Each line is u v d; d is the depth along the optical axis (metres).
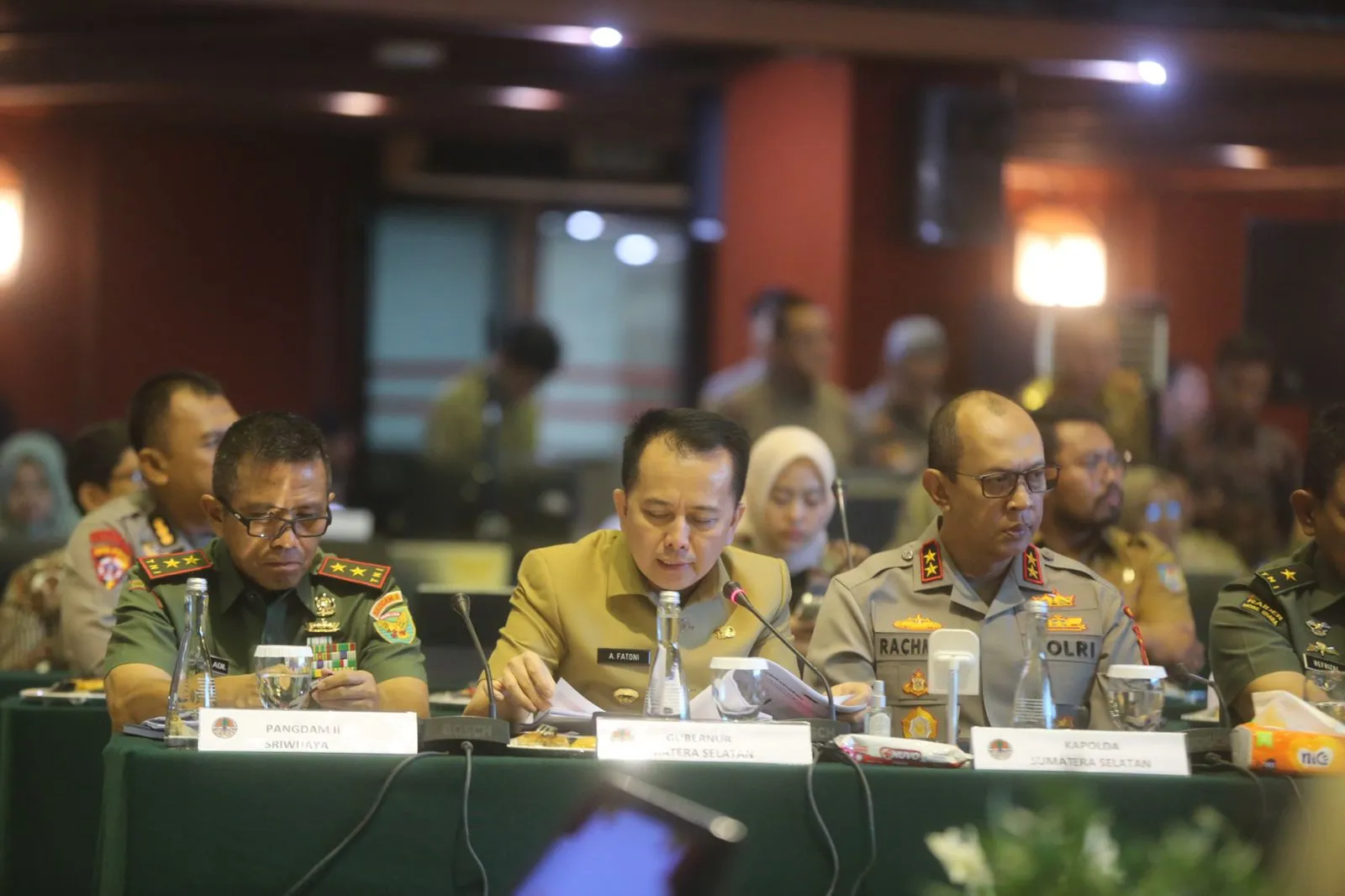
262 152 29.41
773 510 11.73
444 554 17.44
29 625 12.22
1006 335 22.30
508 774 7.04
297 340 29.75
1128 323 21.20
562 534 21.09
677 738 7.31
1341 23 18.58
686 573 8.37
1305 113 24.44
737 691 7.85
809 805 7.11
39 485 17.53
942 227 22.52
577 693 8.34
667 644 8.01
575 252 30.64
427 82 25.83
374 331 30.14
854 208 22.70
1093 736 7.46
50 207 28.39
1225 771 7.60
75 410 28.62
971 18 18.58
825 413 19.05
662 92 26.45
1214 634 9.41
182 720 7.59
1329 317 21.00
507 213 30.25
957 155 22.50
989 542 8.91
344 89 25.61
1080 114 25.00
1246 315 21.11
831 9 18.31
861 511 14.90
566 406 30.64
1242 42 19.36
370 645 8.91
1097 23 18.73
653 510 8.34
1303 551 9.50
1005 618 9.08
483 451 21.67
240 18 23.28
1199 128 25.17
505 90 26.38
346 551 11.90
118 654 8.46
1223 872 4.54
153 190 28.95
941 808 7.13
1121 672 8.02
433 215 30.16
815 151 23.20
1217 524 17.28
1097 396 18.27
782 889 7.08
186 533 10.98
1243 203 27.11
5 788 9.49
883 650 9.09
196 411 10.71
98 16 23.39
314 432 8.64
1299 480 18.11
